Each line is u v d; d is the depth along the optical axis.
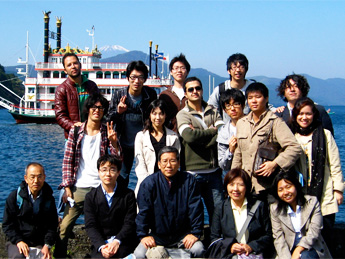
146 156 5.46
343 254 5.55
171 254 4.74
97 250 4.82
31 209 4.93
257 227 4.73
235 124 5.45
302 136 5.10
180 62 6.18
